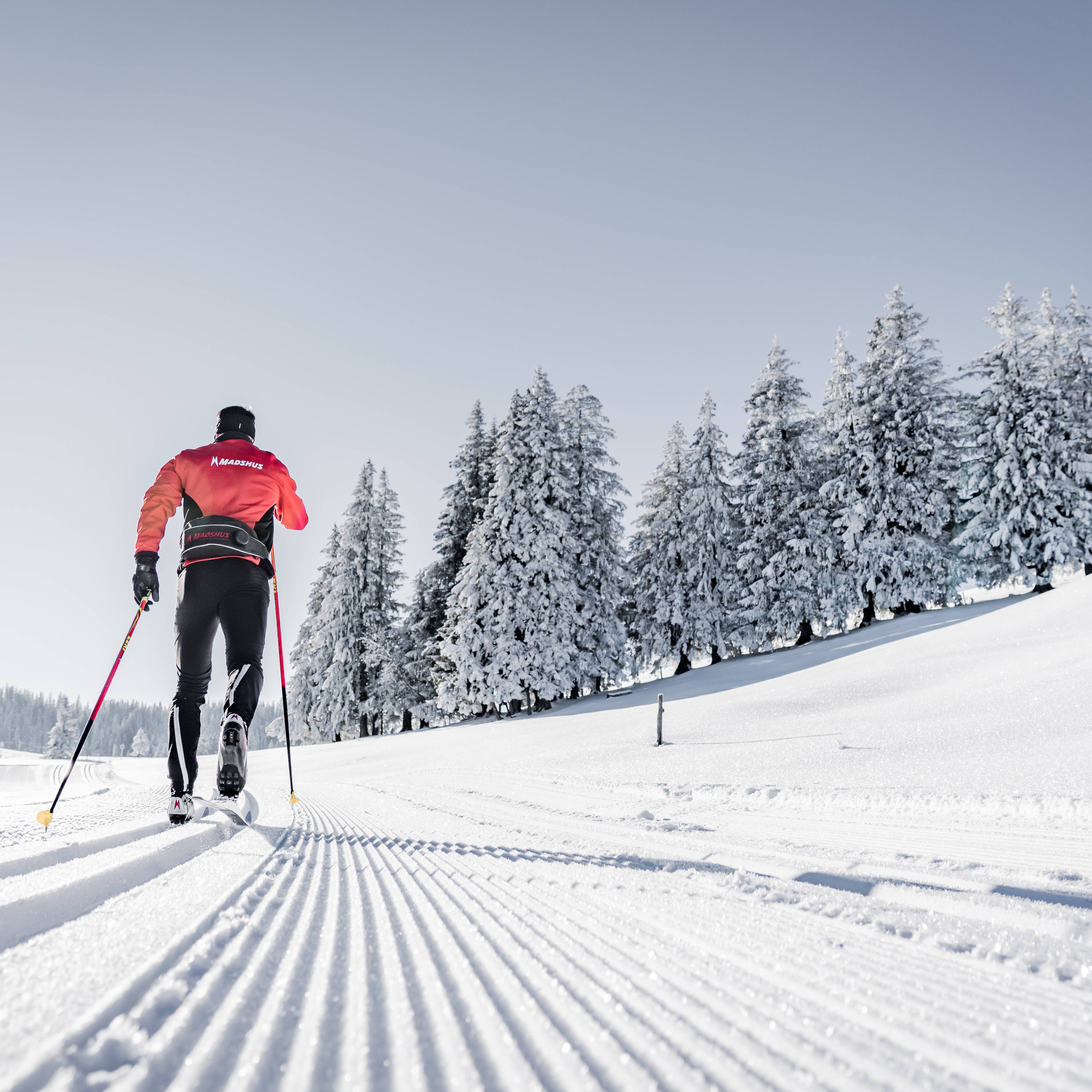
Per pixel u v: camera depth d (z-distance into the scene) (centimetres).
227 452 299
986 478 2988
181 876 156
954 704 952
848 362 3253
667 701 2077
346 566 3762
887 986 101
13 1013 70
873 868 294
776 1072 69
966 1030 83
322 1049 68
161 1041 64
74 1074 56
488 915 139
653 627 3325
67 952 93
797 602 3000
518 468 3047
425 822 369
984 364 3066
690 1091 63
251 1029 71
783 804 603
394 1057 67
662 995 93
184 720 267
